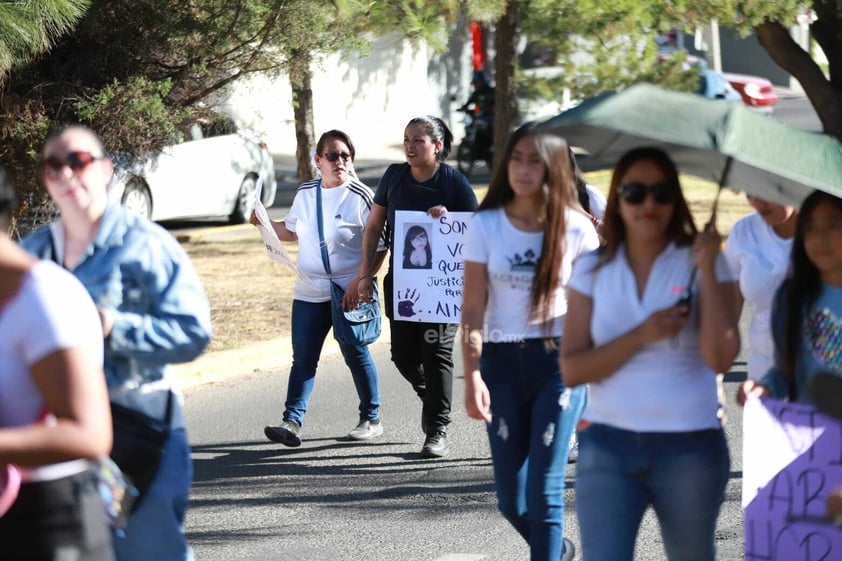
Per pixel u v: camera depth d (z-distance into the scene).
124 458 5.81
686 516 5.62
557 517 6.84
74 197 5.76
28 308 4.18
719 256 5.58
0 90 15.52
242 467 10.99
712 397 5.66
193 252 22.86
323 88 44.16
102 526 4.63
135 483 5.84
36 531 4.43
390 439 11.84
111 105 16.31
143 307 5.84
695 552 5.68
